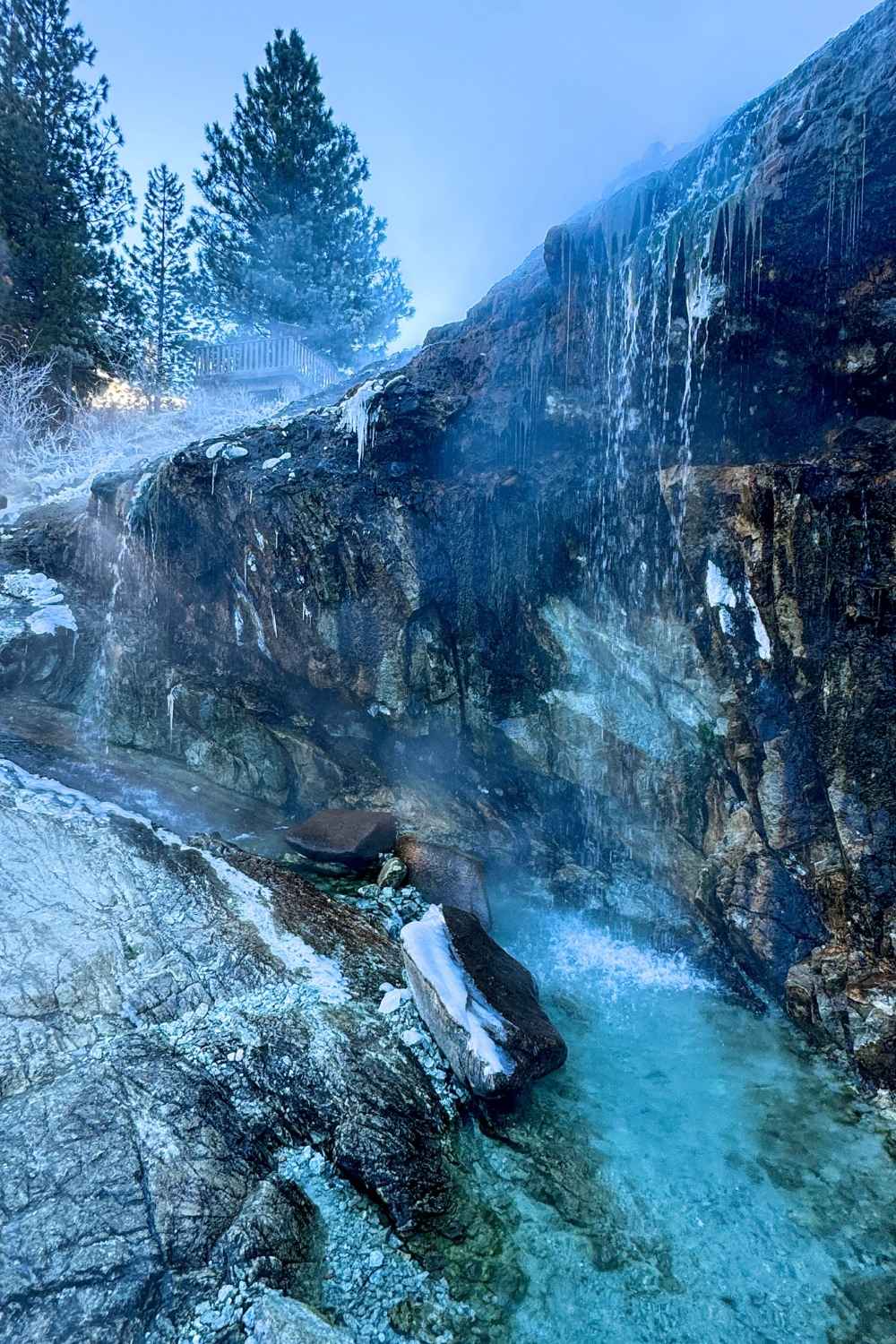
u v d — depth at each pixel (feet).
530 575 19.19
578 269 19.20
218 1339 8.16
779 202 14.57
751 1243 10.19
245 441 23.09
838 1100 12.73
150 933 14.35
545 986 16.29
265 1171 10.36
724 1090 13.09
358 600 20.57
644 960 17.39
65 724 23.54
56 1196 9.37
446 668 20.45
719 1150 11.74
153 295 73.92
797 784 15.10
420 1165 10.80
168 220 72.90
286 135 63.93
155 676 24.00
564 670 19.22
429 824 21.47
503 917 19.06
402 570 19.77
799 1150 11.75
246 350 60.18
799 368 15.94
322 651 21.49
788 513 14.24
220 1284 8.73
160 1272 8.77
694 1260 9.92
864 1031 13.07
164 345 74.54
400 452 20.21
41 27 61.05
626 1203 10.75
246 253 66.44
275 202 64.59
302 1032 12.51
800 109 14.55
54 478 41.19
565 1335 8.88
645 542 17.49
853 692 14.03
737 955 16.55
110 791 20.71
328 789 22.47
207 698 23.27
